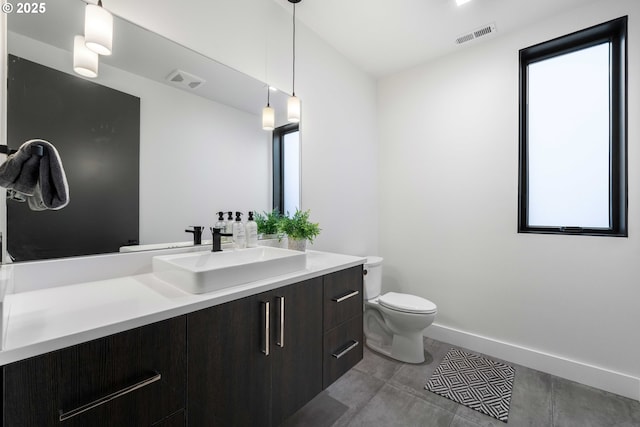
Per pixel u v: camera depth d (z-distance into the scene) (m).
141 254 1.28
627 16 1.70
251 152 1.73
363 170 2.65
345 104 2.43
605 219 1.86
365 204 2.67
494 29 2.07
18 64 0.98
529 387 1.79
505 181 2.13
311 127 2.10
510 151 2.11
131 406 0.75
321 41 2.18
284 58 1.89
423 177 2.55
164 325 0.81
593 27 1.80
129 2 1.22
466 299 2.32
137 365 0.76
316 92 2.14
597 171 1.89
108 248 1.18
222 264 1.41
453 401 1.65
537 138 2.11
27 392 0.60
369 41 2.22
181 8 1.38
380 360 2.11
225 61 1.57
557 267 1.94
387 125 2.79
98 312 0.79
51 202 0.74
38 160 0.72
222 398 0.96
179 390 0.84
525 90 2.12
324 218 2.23
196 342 0.88
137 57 1.26
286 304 1.19
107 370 0.71
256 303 1.07
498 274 2.17
